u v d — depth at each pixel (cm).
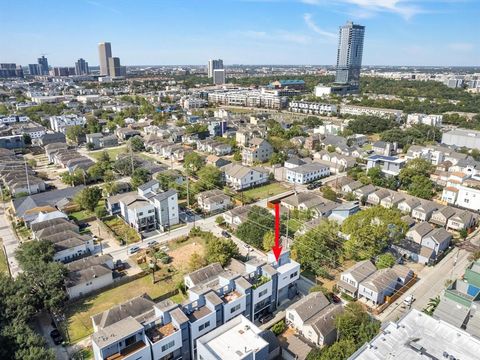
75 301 5700
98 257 6347
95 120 18512
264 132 16612
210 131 16962
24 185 9969
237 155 13375
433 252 6775
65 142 15750
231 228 8025
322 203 8744
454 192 9069
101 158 12550
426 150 12875
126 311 4759
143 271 6400
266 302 5247
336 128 17350
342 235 7119
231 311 4675
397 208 8531
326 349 4128
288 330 5016
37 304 5125
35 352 3856
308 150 14338
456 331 3622
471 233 7981
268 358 4438
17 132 15775
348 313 4753
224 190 10000
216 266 5906
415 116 19312
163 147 14162
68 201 8994
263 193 10138
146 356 3934
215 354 3828
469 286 5128
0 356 3866
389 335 3566
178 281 6200
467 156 12456
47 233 7075
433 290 5944
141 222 7906
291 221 8006
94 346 3894
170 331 4194
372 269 6038
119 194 9188
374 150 14575
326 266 6550
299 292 5872
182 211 8994
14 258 6819
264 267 5325
